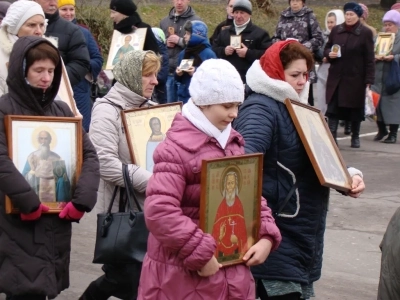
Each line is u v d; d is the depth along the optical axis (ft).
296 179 13.12
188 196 10.61
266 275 13.03
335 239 22.97
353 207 26.53
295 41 13.38
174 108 15.19
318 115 13.88
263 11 70.28
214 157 10.66
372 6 93.86
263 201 11.57
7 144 12.91
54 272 13.16
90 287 15.21
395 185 29.86
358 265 20.85
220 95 10.52
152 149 14.78
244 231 11.05
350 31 35.86
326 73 38.06
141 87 14.97
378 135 39.78
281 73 13.16
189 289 10.62
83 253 21.06
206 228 10.54
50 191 13.12
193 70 30.83
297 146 13.07
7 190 12.54
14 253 12.92
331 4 90.48
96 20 51.80
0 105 13.05
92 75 26.07
